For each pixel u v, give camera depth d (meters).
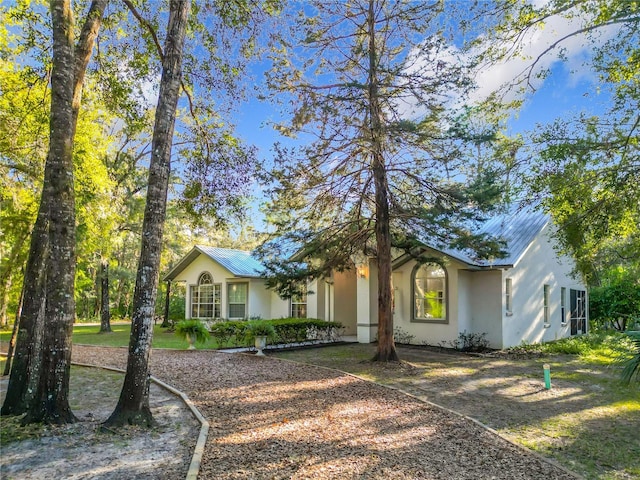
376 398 7.76
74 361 12.36
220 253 22.55
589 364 11.85
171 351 13.90
